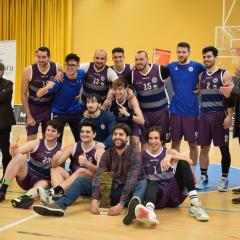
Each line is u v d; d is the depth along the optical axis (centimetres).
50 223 325
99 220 335
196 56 1176
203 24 1162
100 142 430
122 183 371
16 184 482
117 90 439
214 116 453
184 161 367
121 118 455
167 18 1201
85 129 403
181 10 1185
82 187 365
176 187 370
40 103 496
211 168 609
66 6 1288
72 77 481
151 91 464
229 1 1126
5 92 461
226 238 293
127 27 1245
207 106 456
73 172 418
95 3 1273
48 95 493
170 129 476
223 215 356
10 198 411
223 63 1085
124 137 361
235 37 1091
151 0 1214
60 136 498
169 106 480
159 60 1045
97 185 364
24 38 1326
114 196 370
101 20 1270
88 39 1288
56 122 420
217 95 449
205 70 460
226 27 1098
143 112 475
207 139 462
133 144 458
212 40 1155
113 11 1255
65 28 1296
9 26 1341
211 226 323
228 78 443
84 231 306
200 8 1163
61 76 477
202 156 476
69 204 357
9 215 347
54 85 478
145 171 378
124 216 347
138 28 1233
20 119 1197
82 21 1291
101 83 486
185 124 464
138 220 321
